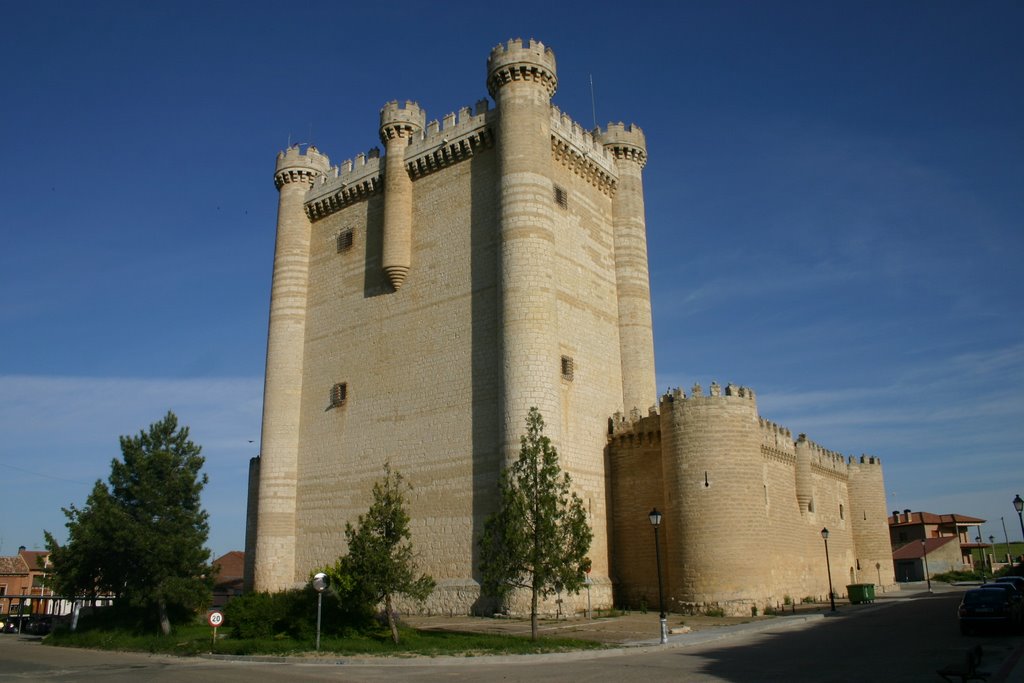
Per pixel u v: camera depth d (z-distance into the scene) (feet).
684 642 89.30
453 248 146.61
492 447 130.72
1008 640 86.58
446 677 66.39
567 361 143.33
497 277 136.56
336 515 152.56
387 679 65.51
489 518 96.02
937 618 116.06
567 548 94.73
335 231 171.73
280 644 90.53
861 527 203.00
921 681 58.34
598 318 155.84
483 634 98.94
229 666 79.66
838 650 79.97
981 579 260.01
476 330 138.92
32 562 302.04
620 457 147.95
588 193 161.17
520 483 96.02
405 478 142.10
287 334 169.89
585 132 161.58
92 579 118.52
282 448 163.22
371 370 154.51
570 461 137.80
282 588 154.92
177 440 124.67
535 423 100.58
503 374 129.08
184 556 115.65
